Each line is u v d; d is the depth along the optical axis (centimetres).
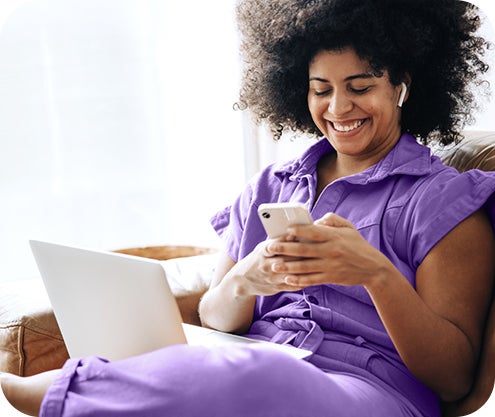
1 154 264
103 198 277
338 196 149
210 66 275
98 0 266
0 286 181
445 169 144
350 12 141
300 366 115
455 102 162
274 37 156
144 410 109
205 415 109
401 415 126
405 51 146
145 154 279
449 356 129
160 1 271
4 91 262
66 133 270
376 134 148
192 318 177
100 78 270
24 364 160
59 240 274
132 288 126
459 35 156
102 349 136
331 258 122
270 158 281
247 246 159
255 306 157
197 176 282
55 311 139
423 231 136
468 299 133
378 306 127
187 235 285
